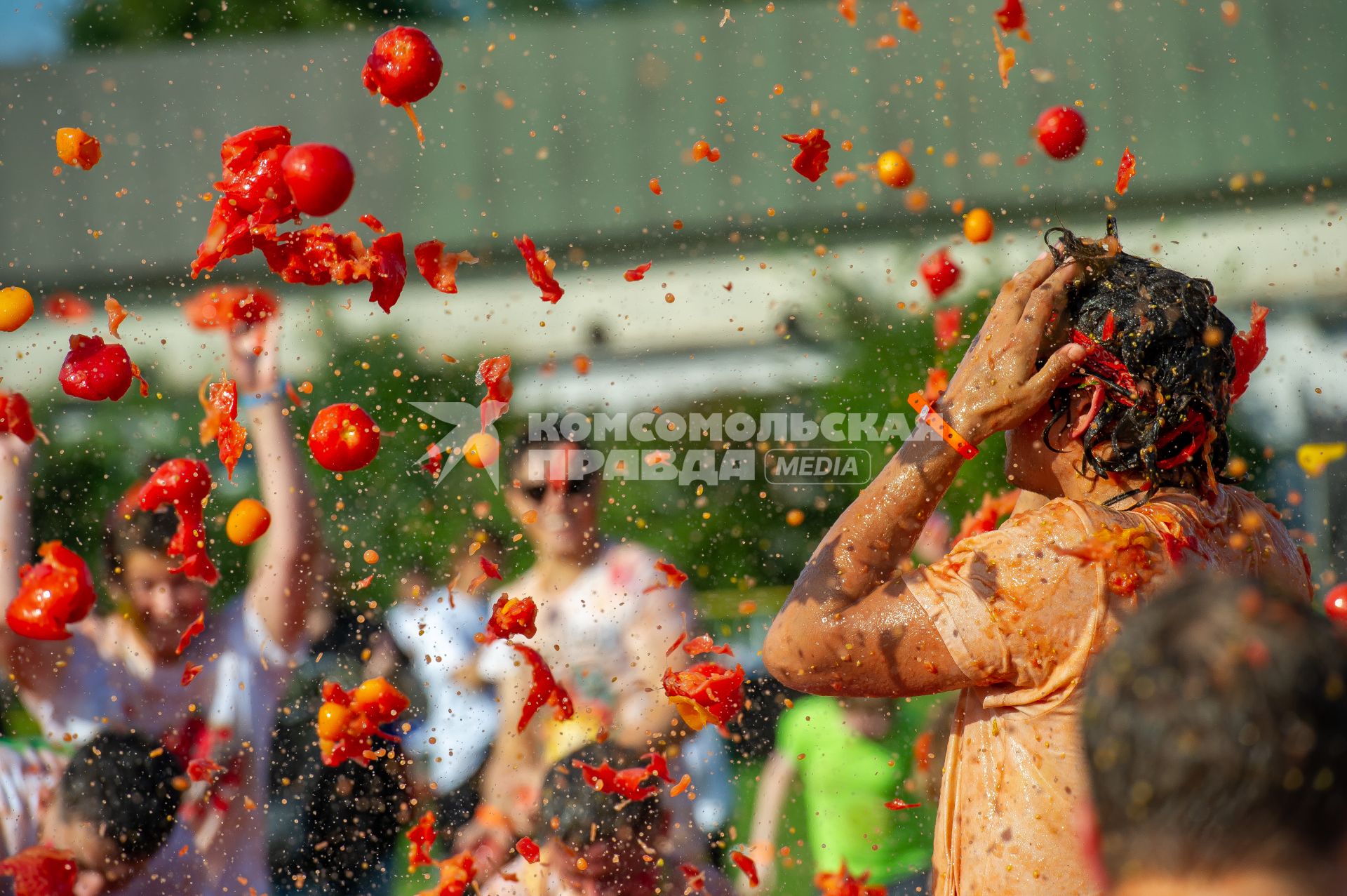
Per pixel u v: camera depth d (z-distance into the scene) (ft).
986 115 69.41
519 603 19.47
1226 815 6.86
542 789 21.22
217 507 37.60
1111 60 71.26
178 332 54.75
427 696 25.59
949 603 12.16
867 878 22.20
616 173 73.87
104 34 84.17
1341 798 6.80
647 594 24.89
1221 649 7.15
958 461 12.73
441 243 15.42
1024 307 12.93
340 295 54.49
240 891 21.74
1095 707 7.59
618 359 54.70
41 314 68.49
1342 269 59.93
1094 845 7.73
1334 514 41.06
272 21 83.30
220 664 22.79
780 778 25.64
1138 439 12.67
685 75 76.74
